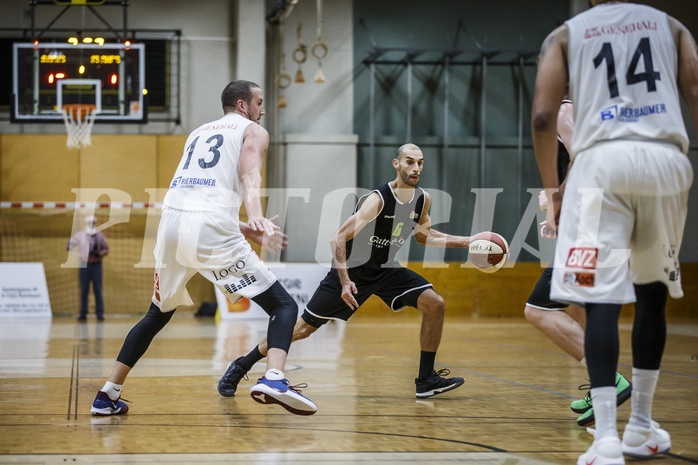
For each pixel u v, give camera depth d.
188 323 20.48
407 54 24.89
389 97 25.11
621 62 4.38
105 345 13.29
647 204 4.29
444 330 18.30
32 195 23.86
